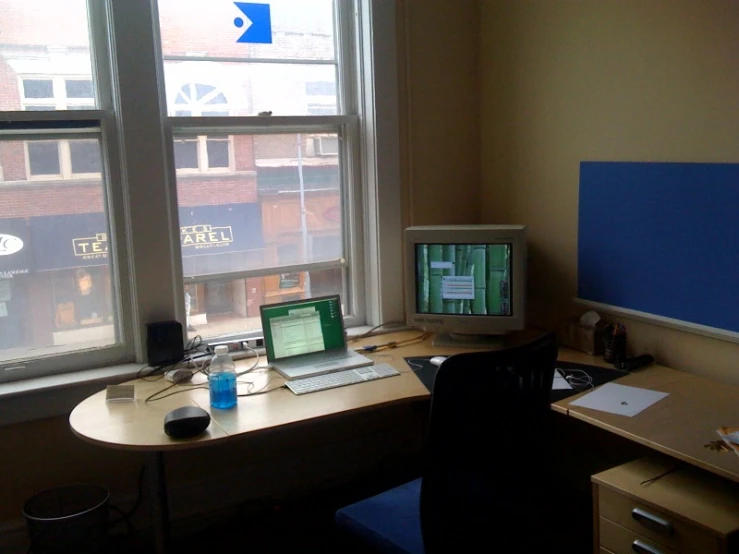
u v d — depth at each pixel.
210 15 2.96
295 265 3.26
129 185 2.77
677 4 2.52
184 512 3.01
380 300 3.35
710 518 1.86
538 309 3.30
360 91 3.26
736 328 2.44
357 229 3.37
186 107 2.95
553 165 3.12
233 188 3.07
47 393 2.69
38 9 2.66
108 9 2.69
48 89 2.70
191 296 3.04
